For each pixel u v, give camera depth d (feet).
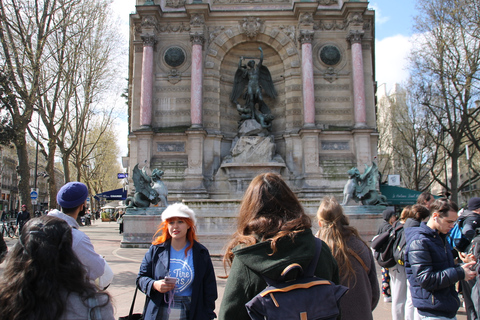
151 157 87.61
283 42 94.02
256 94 93.30
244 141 89.97
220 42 94.27
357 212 59.52
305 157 86.79
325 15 93.20
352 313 13.75
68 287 9.23
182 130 89.30
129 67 122.93
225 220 55.57
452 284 15.35
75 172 223.30
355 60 89.86
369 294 14.32
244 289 9.82
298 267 9.29
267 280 9.56
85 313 9.43
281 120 96.07
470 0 85.61
